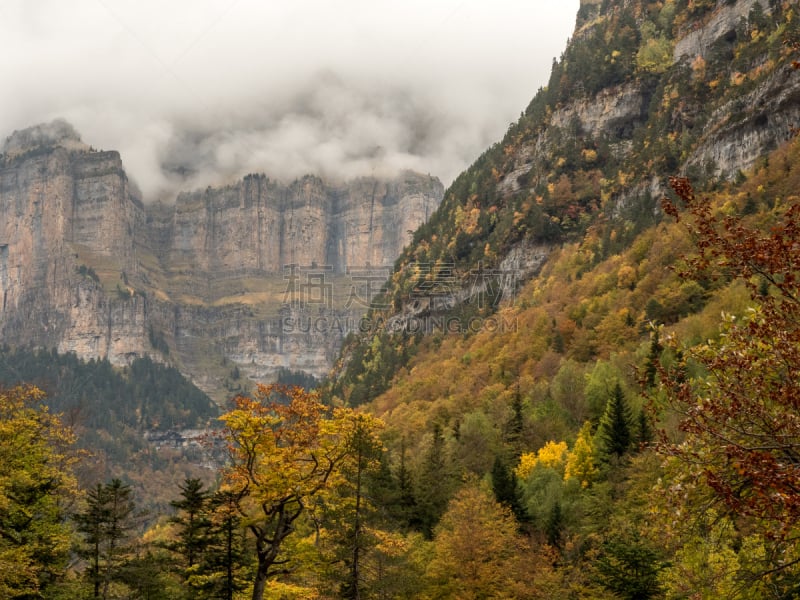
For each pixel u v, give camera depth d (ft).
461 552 207.31
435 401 566.36
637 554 152.15
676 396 77.97
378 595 183.83
